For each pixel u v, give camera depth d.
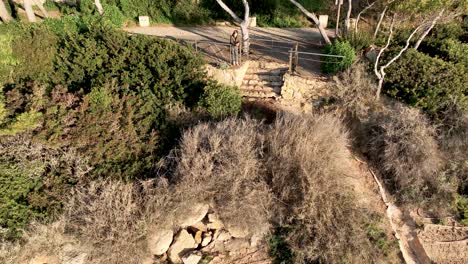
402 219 9.80
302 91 11.95
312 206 8.43
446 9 11.66
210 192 8.70
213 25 17.94
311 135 9.41
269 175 9.16
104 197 8.33
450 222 9.66
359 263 8.10
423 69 11.76
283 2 18.08
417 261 8.92
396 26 13.70
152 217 8.27
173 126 10.51
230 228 8.66
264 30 17.27
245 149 9.10
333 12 17.94
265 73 12.87
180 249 8.50
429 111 11.30
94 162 9.26
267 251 8.57
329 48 12.84
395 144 10.30
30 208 8.28
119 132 9.79
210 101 10.78
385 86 12.09
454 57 12.76
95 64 11.78
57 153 9.31
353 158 10.93
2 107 9.28
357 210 8.79
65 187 8.73
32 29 12.40
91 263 8.01
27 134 9.33
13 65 11.30
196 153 9.19
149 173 9.38
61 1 18.86
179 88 11.39
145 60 11.98
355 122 11.56
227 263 8.38
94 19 14.46
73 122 9.73
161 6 17.75
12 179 8.55
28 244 7.77
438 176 10.16
